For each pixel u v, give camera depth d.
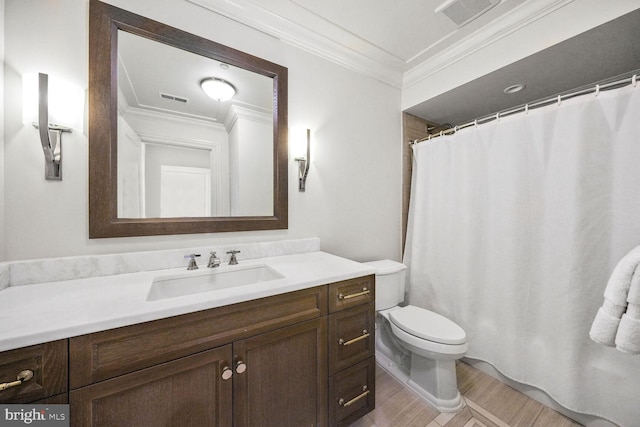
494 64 1.54
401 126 2.14
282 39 1.47
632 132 1.09
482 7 1.37
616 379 1.13
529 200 1.41
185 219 1.21
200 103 1.25
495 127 1.55
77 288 0.87
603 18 1.16
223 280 1.18
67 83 0.96
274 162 1.45
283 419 0.92
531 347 1.40
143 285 0.91
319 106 1.64
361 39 1.62
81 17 1.00
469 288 1.67
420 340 1.35
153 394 0.69
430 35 1.60
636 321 0.71
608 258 1.16
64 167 0.97
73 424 0.60
